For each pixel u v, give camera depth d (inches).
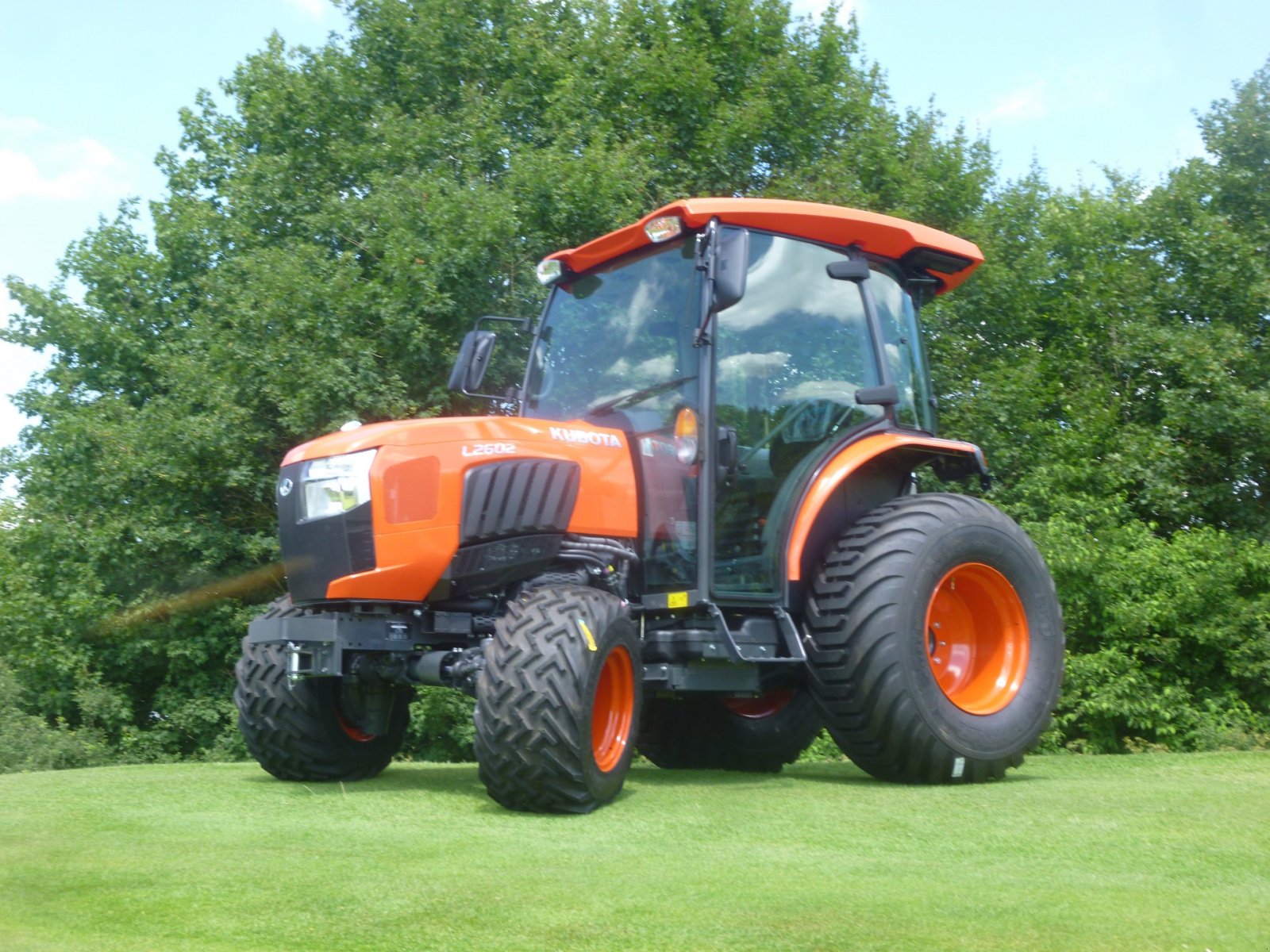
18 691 538.9
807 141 628.4
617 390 202.7
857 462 201.8
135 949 86.8
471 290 511.2
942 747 189.3
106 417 581.0
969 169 622.8
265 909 98.5
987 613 209.3
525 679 154.9
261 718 189.8
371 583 172.2
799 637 198.4
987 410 547.8
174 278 678.5
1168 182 639.1
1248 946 86.0
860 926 92.0
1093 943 86.9
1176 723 459.2
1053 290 638.5
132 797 167.3
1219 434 561.0
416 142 575.2
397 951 86.6
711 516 185.8
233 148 671.8
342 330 508.4
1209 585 468.1
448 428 178.1
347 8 658.8
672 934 90.1
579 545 185.9
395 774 212.7
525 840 131.9
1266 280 576.7
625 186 541.6
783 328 204.8
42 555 570.3
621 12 658.8
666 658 189.0
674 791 179.6
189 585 565.6
